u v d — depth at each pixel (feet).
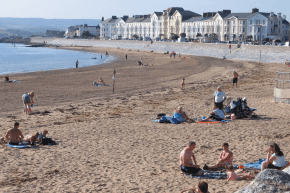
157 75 166.61
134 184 34.50
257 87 114.52
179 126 60.64
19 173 38.29
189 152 36.70
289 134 52.31
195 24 484.33
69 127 61.21
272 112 70.69
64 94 106.83
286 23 405.80
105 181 35.58
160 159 42.83
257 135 52.65
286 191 21.85
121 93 108.47
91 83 136.46
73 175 37.55
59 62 287.48
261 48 256.52
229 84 124.57
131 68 207.31
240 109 66.03
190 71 185.16
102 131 57.88
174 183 34.42
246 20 403.34
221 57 299.17
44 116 72.59
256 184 22.94
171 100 91.61
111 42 565.53
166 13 551.59
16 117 71.77
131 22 640.99
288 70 179.01
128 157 43.83
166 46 413.59
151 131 57.36
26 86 126.41
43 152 46.26
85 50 528.63
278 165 33.71
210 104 83.92
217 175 36.06
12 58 341.82
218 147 47.16
